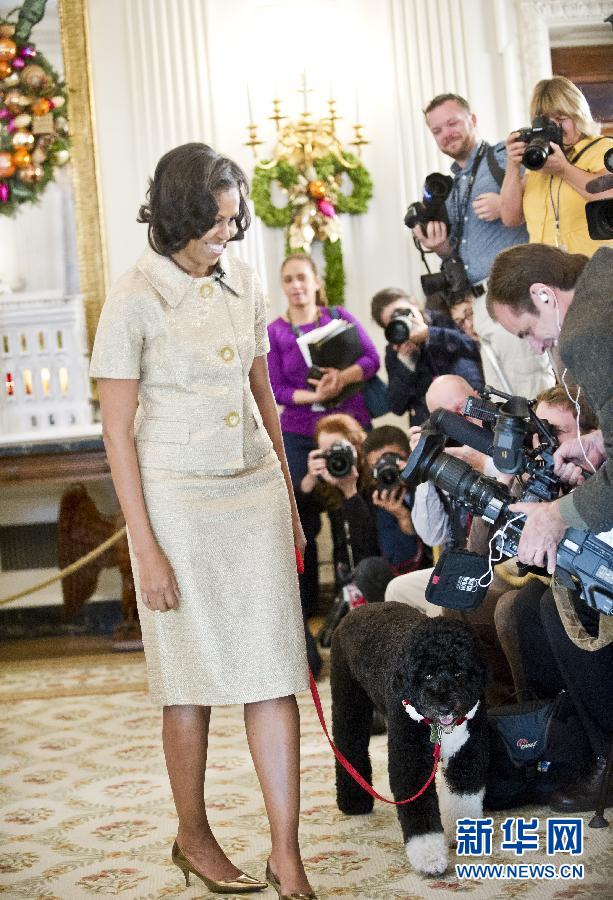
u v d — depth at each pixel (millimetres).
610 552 2531
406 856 2896
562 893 2590
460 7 6703
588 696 3053
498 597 3713
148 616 2645
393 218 6828
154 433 2617
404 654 2664
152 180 2619
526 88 6625
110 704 5105
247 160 6805
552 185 4418
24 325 6645
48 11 6750
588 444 2980
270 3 6770
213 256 2611
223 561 2602
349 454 5074
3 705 5227
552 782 3158
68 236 6781
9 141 6754
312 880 2764
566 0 6547
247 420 2686
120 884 2850
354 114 6820
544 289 3002
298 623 2658
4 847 3211
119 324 2568
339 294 6758
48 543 6953
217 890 2703
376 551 5113
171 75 6773
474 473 2732
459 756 2838
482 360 5199
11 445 6336
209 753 4094
